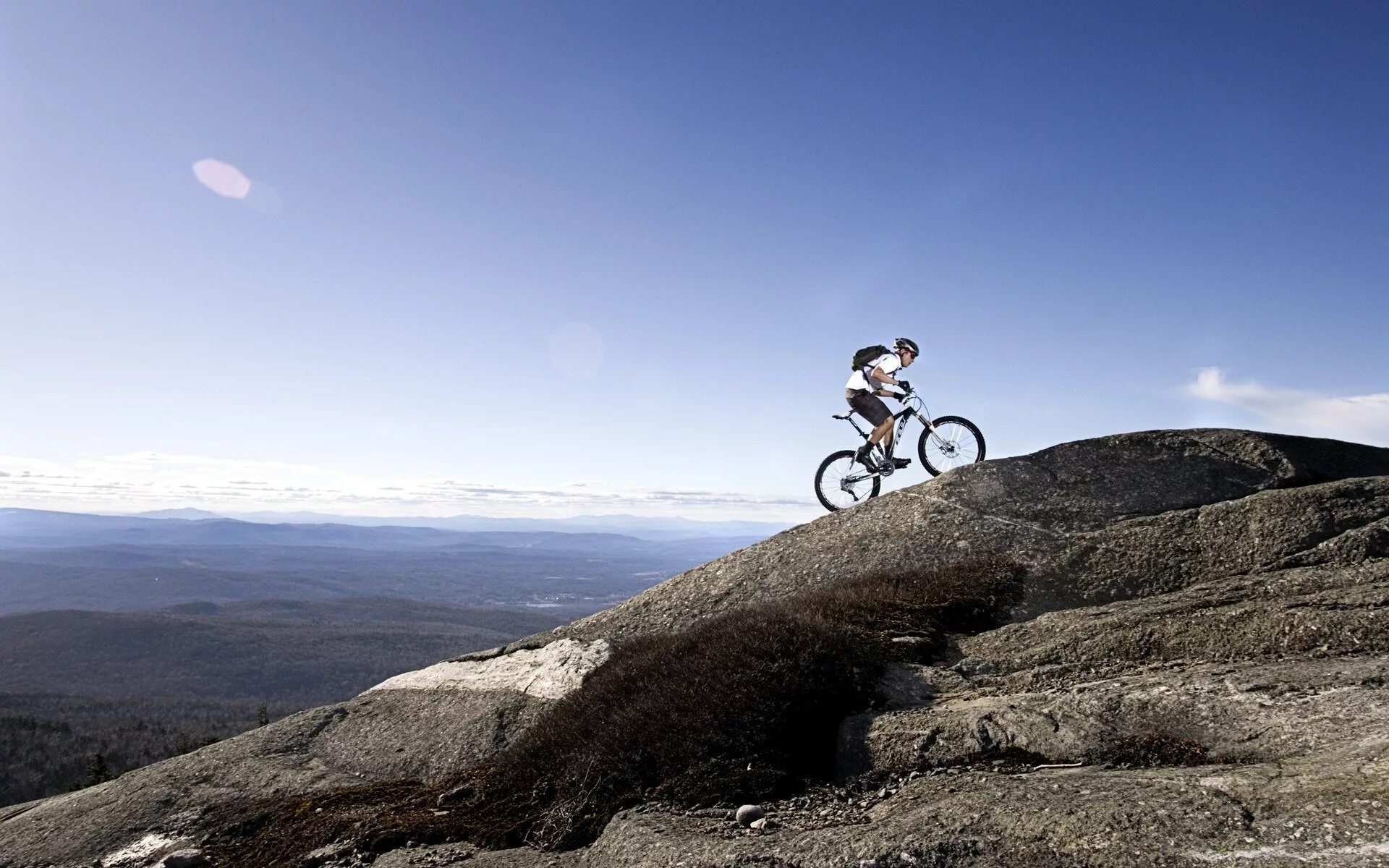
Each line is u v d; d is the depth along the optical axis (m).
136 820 10.70
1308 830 4.37
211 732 136.12
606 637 12.99
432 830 8.15
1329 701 6.35
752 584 14.39
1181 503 13.02
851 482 16.12
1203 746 6.32
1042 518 13.40
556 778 8.52
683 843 6.06
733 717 8.00
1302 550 10.78
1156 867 4.46
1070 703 7.41
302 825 9.40
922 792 6.50
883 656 9.55
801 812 6.73
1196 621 8.89
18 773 97.50
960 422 15.73
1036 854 4.89
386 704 13.58
